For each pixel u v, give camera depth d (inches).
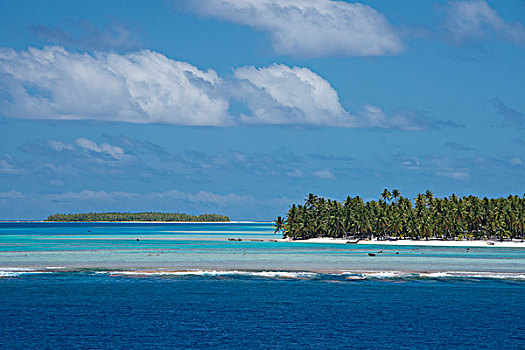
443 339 4082.2
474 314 4938.5
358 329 4382.4
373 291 6205.7
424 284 6766.7
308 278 7283.5
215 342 3986.2
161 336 4138.8
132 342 3969.0
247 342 3993.6
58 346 3846.0
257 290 6250.0
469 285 6673.2
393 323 4591.5
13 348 3791.8
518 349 3833.7
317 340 4052.7
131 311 5027.1
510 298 5748.0
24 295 5807.1
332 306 5310.0
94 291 6097.4
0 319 4658.0
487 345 3924.7
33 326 4414.4
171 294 5940.0
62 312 4958.2
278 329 4377.5
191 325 4498.0
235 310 5103.3
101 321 4618.6
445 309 5167.3
